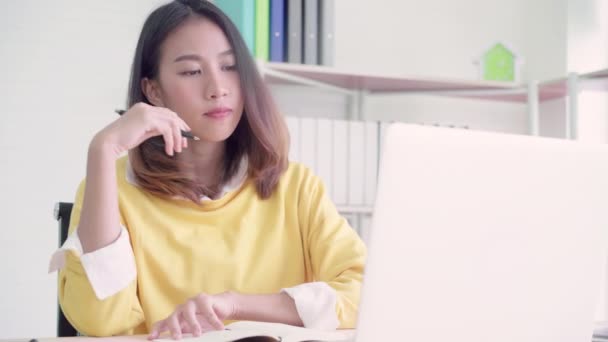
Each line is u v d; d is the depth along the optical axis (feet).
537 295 2.94
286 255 4.86
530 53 11.42
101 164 3.80
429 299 2.65
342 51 10.62
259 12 8.93
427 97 10.98
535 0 11.43
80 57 9.91
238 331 3.12
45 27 9.77
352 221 9.37
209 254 4.59
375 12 10.79
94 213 3.80
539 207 2.84
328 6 9.28
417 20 10.98
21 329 9.61
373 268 2.53
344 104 10.64
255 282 4.68
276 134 4.93
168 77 4.65
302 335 3.05
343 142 9.30
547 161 2.84
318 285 3.93
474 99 11.19
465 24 11.19
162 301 4.49
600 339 3.75
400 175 2.50
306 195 5.01
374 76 9.43
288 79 9.29
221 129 4.64
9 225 9.59
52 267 3.89
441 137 2.56
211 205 4.74
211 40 4.63
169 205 4.68
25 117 9.68
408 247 2.56
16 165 9.62
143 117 3.87
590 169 2.97
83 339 3.37
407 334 2.64
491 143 2.68
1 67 9.59
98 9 9.98
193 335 3.41
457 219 2.64
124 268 3.88
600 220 3.04
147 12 10.21
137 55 4.87
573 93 9.70
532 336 2.98
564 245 2.96
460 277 2.70
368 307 2.55
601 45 11.11
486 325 2.82
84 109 9.91
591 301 3.12
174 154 4.74
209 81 4.59
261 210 4.93
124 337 3.51
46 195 9.74
